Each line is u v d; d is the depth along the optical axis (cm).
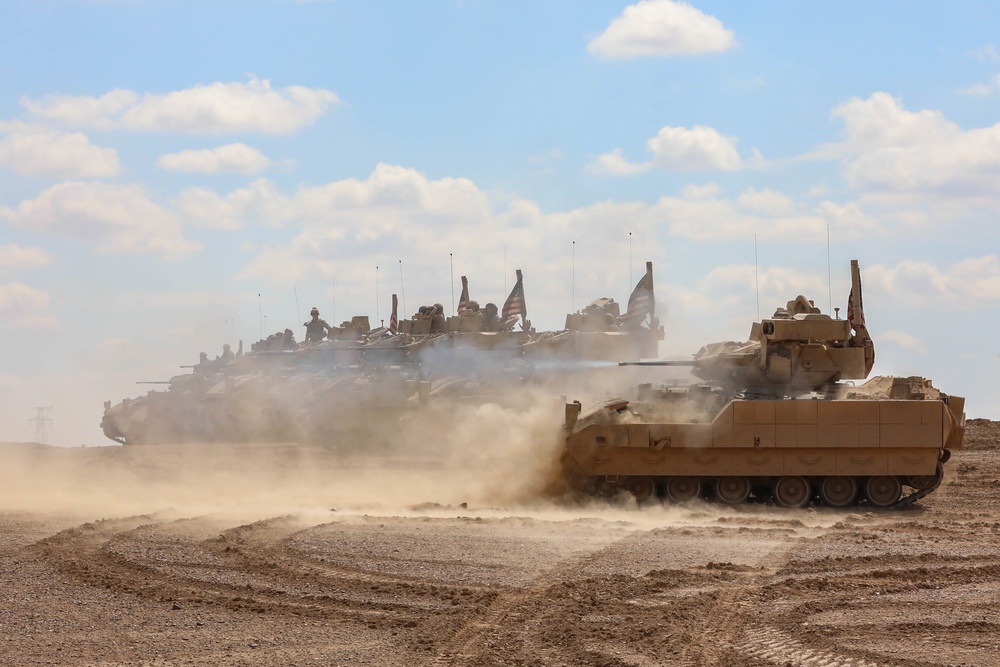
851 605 2270
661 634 2045
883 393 3862
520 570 2584
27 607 2273
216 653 1950
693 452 3762
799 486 3800
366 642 2016
